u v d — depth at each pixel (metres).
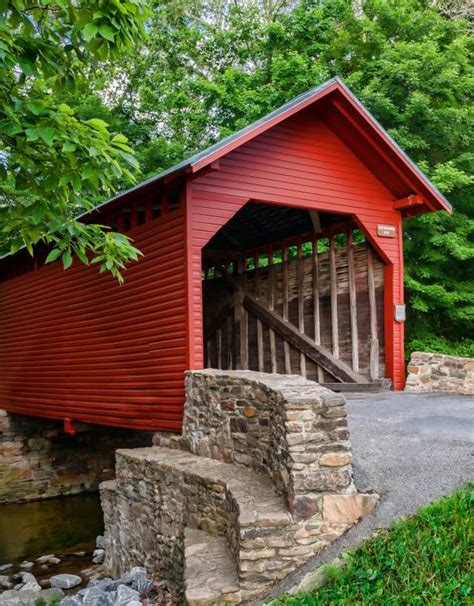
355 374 10.78
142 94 21.75
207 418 7.20
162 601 5.89
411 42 15.43
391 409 8.10
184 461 6.93
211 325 14.06
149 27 21.94
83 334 10.88
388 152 9.75
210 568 4.74
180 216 8.37
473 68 15.15
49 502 13.45
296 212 11.53
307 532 4.49
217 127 18.67
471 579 3.68
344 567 4.14
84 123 5.04
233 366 13.38
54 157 5.12
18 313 13.69
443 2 18.14
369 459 5.36
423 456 5.37
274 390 5.24
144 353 9.09
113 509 8.29
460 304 15.52
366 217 10.23
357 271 11.03
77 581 7.83
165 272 8.65
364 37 16.39
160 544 6.79
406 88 15.06
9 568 8.90
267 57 18.77
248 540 4.40
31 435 13.88
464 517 4.21
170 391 8.41
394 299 10.47
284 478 4.81
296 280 12.18
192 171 7.59
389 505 4.59
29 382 13.01
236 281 13.52
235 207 8.68
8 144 5.19
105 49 4.81
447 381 10.55
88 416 10.65
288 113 8.54
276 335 12.42
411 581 3.81
